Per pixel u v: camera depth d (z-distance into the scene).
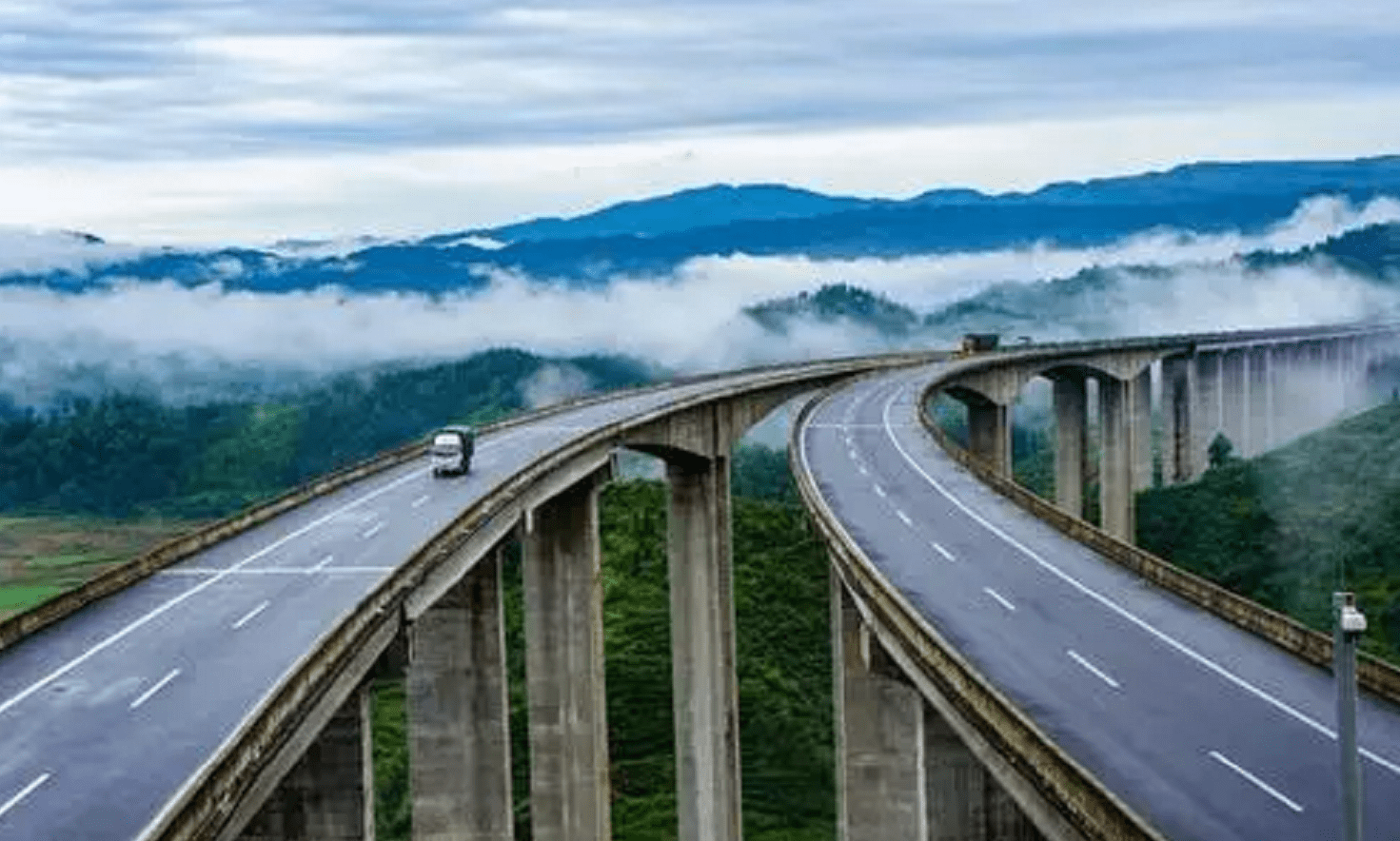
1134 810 34.91
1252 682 47.50
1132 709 44.59
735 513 170.25
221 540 69.19
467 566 64.31
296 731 42.66
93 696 45.84
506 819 73.44
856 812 68.88
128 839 34.69
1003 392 155.25
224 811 35.47
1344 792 28.09
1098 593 60.41
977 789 50.03
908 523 76.38
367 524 72.06
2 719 43.94
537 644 86.38
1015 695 45.97
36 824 35.81
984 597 59.56
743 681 135.38
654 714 135.62
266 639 51.56
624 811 120.12
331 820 51.44
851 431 113.06
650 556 166.88
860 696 68.62
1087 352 166.62
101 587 58.31
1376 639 114.81
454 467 86.00
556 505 85.81
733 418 113.44
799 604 150.88
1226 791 37.69
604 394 128.25
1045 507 76.38
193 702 44.84
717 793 101.12
